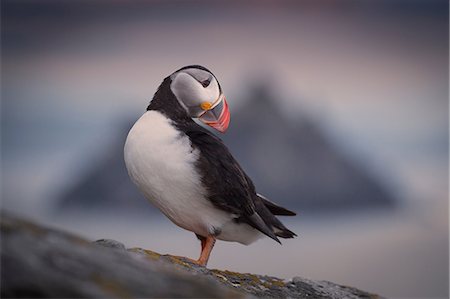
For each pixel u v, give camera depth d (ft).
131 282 17.40
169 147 32.19
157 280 18.07
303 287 32.04
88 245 18.80
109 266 17.78
